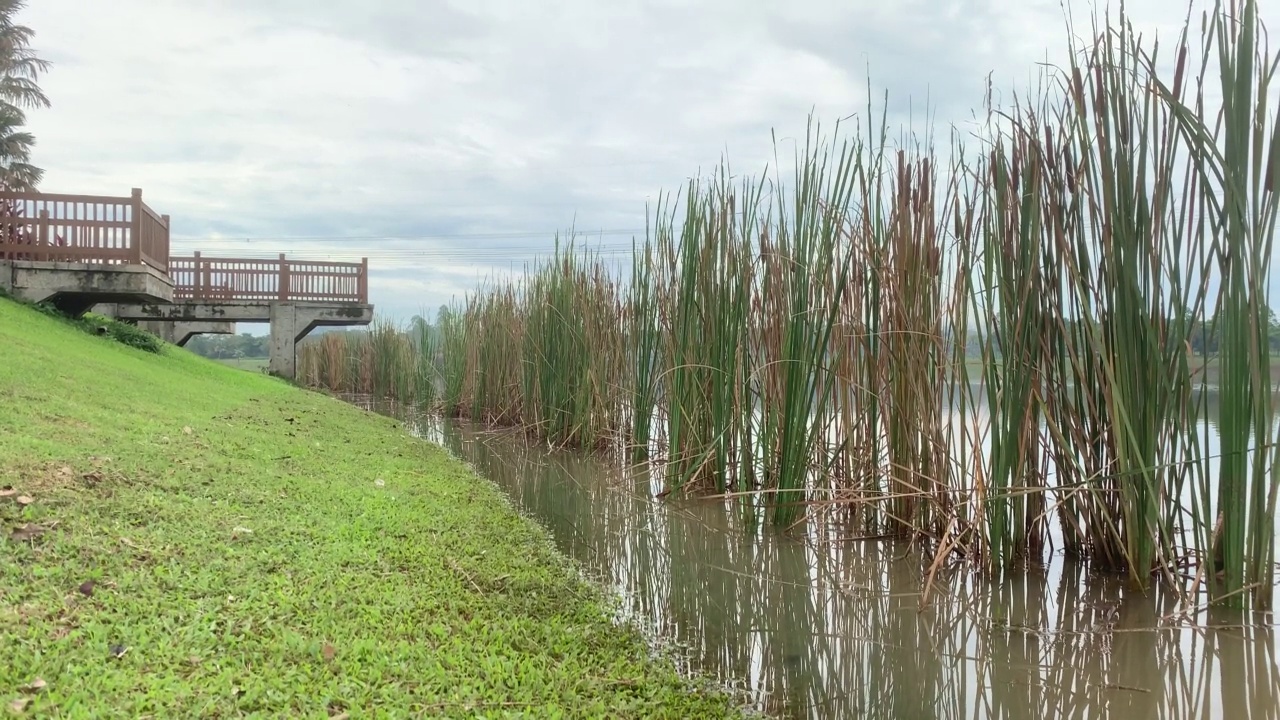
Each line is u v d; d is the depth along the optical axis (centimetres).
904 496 324
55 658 159
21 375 449
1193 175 249
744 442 413
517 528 367
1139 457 260
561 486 515
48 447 307
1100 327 273
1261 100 227
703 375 463
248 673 168
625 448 602
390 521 326
